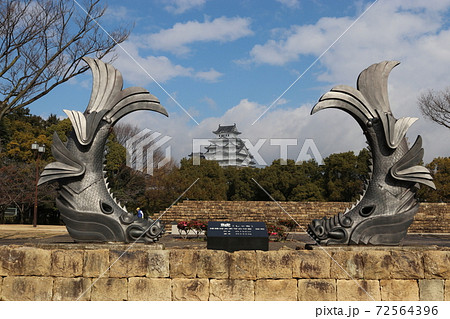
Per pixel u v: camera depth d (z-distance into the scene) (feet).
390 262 26.16
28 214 120.67
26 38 47.19
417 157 28.91
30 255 25.58
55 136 27.89
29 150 119.14
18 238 52.49
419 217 84.07
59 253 25.71
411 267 26.12
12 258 25.53
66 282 25.44
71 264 25.61
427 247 27.89
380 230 28.35
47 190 103.65
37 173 90.79
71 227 27.68
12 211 124.77
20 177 102.01
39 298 25.26
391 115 29.25
